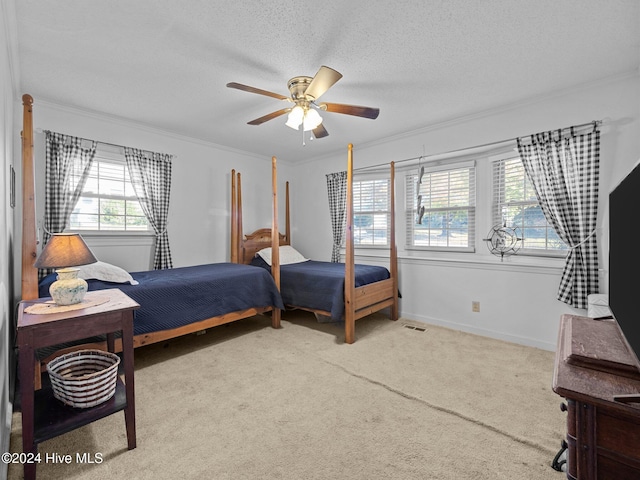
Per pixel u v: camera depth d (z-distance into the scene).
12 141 2.45
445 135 3.43
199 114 3.19
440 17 1.75
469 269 3.34
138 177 3.47
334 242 4.55
